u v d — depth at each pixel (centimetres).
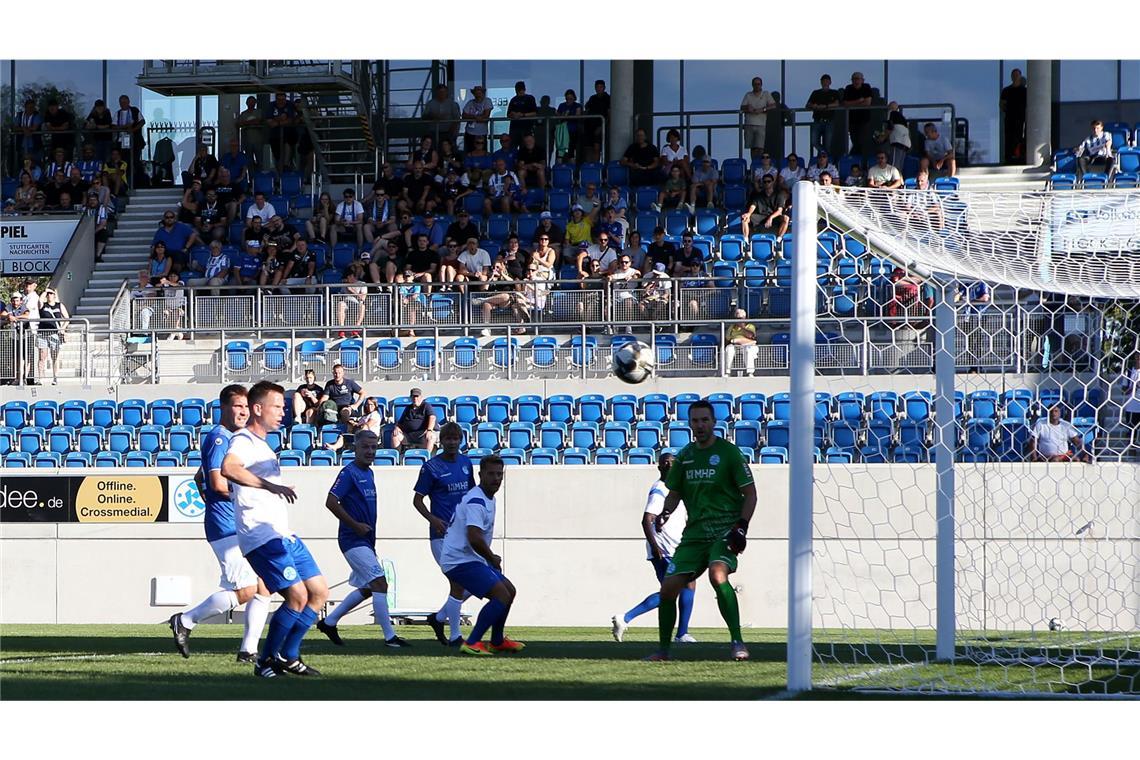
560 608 1838
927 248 1096
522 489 1852
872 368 2067
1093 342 1905
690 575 1040
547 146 3005
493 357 2225
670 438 2014
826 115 2912
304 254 2505
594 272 2414
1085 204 1127
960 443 1842
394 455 1981
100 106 3130
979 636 1430
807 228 859
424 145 2891
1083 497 1705
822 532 1773
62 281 2638
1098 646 1255
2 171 3152
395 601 1850
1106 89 2984
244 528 854
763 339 2200
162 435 2153
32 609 1900
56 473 1906
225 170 2839
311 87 3005
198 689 823
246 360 2264
